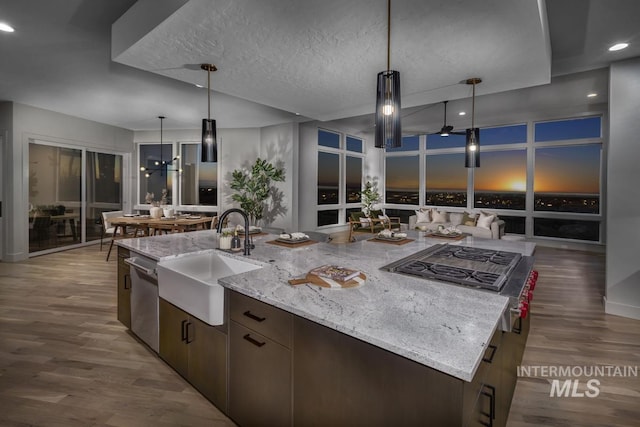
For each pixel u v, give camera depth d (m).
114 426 1.79
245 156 7.66
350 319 1.22
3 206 5.45
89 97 5.09
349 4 1.96
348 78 3.21
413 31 2.27
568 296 3.93
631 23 2.68
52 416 1.86
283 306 1.38
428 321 1.21
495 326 1.18
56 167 6.19
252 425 1.63
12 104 5.35
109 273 4.81
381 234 3.07
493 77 3.11
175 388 2.12
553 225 7.10
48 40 3.16
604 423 1.84
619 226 3.32
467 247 2.65
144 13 2.35
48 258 5.74
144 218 5.98
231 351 1.72
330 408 1.26
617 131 3.30
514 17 2.08
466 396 0.95
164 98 5.13
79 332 2.91
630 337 2.86
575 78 4.57
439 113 6.57
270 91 3.63
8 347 2.64
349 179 9.27
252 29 2.26
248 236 2.40
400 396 1.06
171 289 2.09
